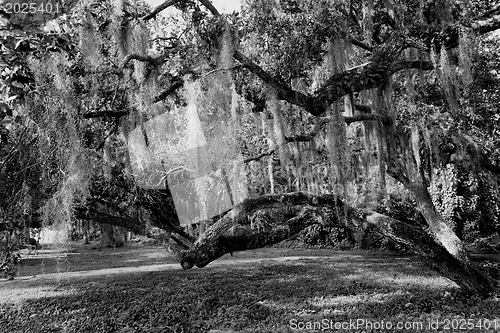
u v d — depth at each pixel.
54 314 7.47
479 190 11.87
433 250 6.27
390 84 6.16
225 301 7.74
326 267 11.32
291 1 5.67
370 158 7.98
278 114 5.62
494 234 12.06
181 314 7.06
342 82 5.44
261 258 14.37
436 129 7.81
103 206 6.09
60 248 5.35
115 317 7.16
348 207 6.23
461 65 5.66
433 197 11.73
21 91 3.25
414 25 5.76
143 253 18.58
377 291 7.95
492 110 8.34
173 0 5.17
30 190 4.44
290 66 5.47
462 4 6.20
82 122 5.15
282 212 6.59
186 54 5.34
